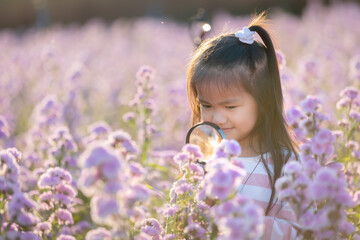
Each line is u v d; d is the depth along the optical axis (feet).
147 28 68.80
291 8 85.92
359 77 20.80
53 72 32.22
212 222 6.96
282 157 9.45
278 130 9.73
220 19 67.62
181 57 40.42
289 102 17.58
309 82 21.56
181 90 22.62
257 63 9.37
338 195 6.49
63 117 21.98
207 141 8.48
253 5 91.40
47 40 66.95
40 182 8.75
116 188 5.46
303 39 42.04
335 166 9.11
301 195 6.67
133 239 6.97
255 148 9.65
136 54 46.57
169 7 102.12
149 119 14.62
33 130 17.19
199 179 8.05
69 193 8.91
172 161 14.89
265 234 8.54
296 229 8.89
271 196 9.17
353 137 12.26
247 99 9.27
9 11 110.01
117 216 5.97
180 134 19.86
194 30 16.26
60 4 106.83
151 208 11.01
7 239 7.62
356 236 8.26
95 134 14.10
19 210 7.57
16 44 70.54
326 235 6.73
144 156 13.89
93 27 78.54
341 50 35.45
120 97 29.84
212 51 9.30
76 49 53.57
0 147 18.30
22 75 37.63
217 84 9.05
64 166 12.66
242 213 5.60
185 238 7.86
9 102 28.86
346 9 57.93
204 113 9.45
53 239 8.45
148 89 15.17
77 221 12.42
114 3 107.34
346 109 11.96
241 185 9.38
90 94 29.76
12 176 7.74
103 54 51.16
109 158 5.39
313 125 10.08
